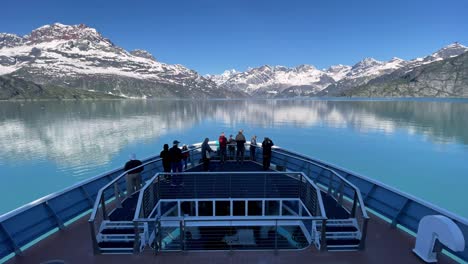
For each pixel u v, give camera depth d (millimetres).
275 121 66062
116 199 9141
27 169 26688
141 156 31422
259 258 6203
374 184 9188
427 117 71000
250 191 10570
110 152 33406
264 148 13625
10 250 6211
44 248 6676
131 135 46250
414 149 33781
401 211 7676
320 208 6770
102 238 6988
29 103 169125
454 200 18859
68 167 27312
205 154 13102
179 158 11367
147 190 8453
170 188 10719
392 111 91312
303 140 40281
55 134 46656
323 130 50156
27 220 6840
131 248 6492
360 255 6371
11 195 20969
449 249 5969
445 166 26469
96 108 122875
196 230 9914
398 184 22016
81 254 6422
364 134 45094
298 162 13547
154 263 6047
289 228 9719
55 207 7758
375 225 7805
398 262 6129
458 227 5801
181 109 118000
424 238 6121
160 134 47156
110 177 10727
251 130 51156
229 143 16266
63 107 129250
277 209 10781
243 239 10047
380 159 29219
